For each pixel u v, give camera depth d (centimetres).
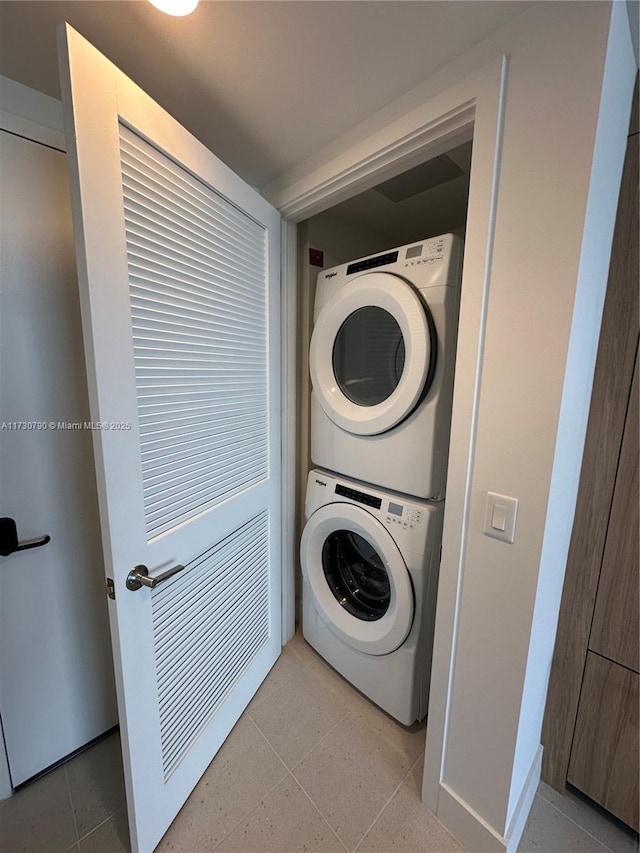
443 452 120
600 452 99
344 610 154
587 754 110
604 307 95
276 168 132
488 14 74
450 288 111
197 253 102
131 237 82
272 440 149
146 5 74
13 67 90
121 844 103
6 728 110
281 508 165
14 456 103
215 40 81
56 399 108
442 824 109
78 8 75
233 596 132
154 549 93
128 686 88
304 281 164
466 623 97
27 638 111
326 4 73
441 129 91
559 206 73
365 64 87
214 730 125
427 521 120
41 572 111
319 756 128
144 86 95
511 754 93
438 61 85
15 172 96
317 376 148
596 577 103
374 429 128
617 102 75
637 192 87
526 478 83
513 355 82
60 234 105
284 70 89
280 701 150
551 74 71
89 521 119
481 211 83
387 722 141
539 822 109
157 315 90
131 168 80
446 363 114
